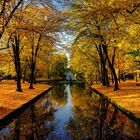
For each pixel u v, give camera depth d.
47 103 31.06
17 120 19.64
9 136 14.57
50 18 26.50
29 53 47.03
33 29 21.97
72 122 18.59
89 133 14.95
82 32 32.00
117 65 56.12
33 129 16.39
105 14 17.11
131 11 16.66
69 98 37.00
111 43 28.98
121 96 30.12
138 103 23.03
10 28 21.33
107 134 14.59
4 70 58.53
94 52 53.94
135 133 14.66
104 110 23.95
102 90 43.50
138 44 25.72
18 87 37.81
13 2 20.84
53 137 14.23
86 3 22.56
